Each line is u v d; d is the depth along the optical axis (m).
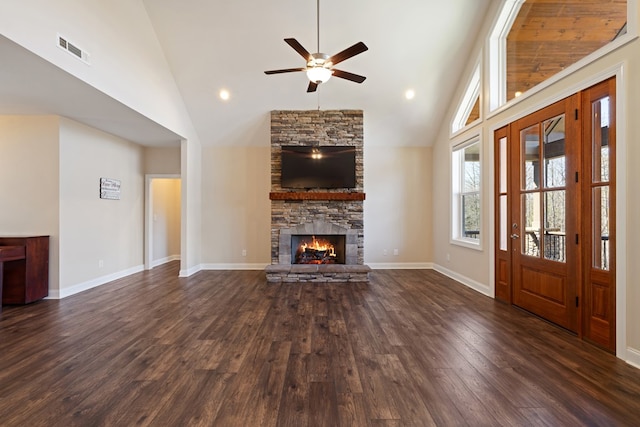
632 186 2.39
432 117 5.95
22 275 3.97
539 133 3.41
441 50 4.91
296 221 5.86
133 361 2.47
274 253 5.86
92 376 2.24
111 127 4.95
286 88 5.42
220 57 4.94
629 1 2.39
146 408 1.88
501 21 4.17
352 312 3.68
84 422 1.75
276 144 5.82
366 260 6.53
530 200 3.59
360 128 5.81
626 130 2.42
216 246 6.49
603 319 2.67
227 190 6.47
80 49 3.14
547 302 3.35
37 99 3.71
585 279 2.85
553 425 1.73
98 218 5.12
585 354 2.58
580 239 2.89
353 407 1.89
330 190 5.88
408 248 6.55
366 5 4.34
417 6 4.38
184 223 5.78
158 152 6.49
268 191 6.46
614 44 2.51
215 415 1.82
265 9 4.38
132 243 6.09
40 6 2.67
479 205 4.69
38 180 4.32
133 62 4.07
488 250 4.41
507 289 4.02
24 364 2.42
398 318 3.46
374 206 6.52
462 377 2.23
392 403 1.93
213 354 2.59
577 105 2.90
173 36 4.67
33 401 1.95
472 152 5.25
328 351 2.65
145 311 3.72
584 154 2.84
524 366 2.38
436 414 1.83
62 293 4.38
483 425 1.73
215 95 5.52
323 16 4.45
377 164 6.52
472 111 5.41
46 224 4.32
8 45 2.49
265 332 3.06
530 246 3.61
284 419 1.78
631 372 2.28
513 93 4.18
